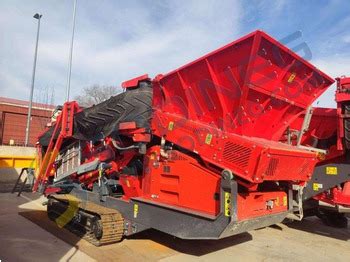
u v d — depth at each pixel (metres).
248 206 5.09
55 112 8.68
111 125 6.50
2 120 26.38
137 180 6.30
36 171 9.93
